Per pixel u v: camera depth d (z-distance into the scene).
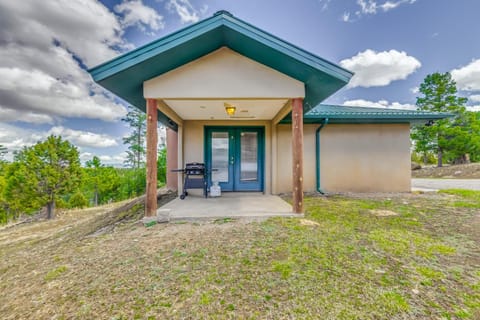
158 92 4.38
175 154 9.01
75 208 17.44
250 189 7.65
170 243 3.24
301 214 4.50
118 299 2.07
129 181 21.89
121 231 4.05
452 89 21.00
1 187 17.47
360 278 2.28
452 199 6.20
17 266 3.14
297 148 4.50
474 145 19.42
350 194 7.34
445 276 2.29
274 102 5.24
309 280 2.26
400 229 3.70
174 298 2.05
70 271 2.65
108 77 3.88
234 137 7.65
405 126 7.84
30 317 1.93
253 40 3.91
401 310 1.84
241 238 3.35
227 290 2.14
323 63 3.98
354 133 7.86
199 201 6.16
